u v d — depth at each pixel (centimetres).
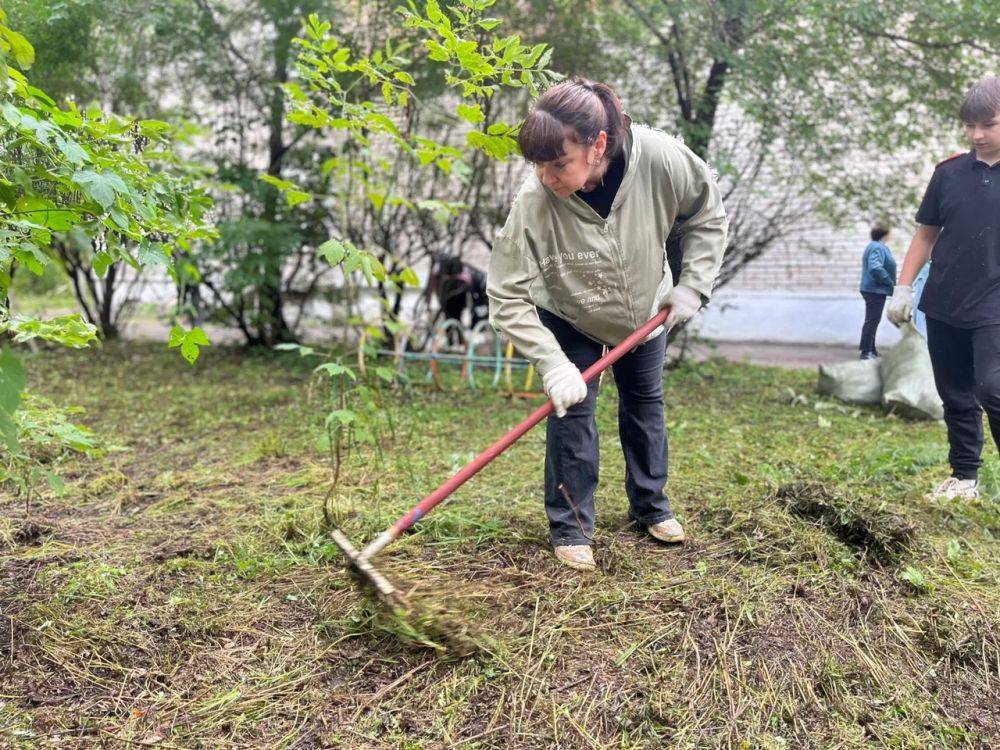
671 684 211
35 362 768
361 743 191
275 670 219
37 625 236
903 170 732
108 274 921
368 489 365
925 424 518
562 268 255
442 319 804
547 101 219
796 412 563
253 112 782
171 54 709
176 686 212
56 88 574
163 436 482
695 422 522
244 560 282
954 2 593
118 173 212
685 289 260
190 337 225
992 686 213
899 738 192
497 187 782
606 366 251
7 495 353
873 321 582
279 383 672
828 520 298
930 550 288
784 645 228
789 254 988
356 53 655
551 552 285
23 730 192
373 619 232
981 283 317
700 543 293
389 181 441
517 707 203
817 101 623
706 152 650
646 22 653
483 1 282
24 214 203
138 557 288
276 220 764
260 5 688
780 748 189
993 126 304
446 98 744
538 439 472
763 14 605
